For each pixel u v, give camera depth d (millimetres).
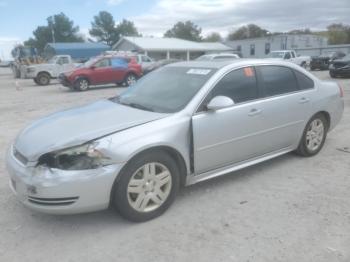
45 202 3201
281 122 4719
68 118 3936
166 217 3709
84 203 3229
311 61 29844
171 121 3697
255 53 59312
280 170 4926
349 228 3426
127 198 3434
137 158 3426
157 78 4773
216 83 4129
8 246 3260
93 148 3230
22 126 8352
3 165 5332
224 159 4211
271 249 3123
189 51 49688
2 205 4023
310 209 3811
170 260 3010
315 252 3070
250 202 4008
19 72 29188
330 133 6840
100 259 3049
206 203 4000
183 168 3863
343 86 15852
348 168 4965
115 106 4305
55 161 3221
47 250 3191
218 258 3020
